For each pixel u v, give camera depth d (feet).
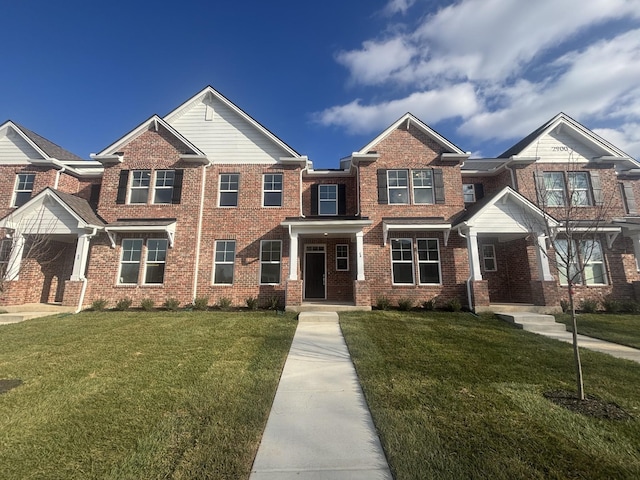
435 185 44.14
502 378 16.46
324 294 45.70
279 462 9.57
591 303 37.91
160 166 44.21
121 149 44.86
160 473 9.00
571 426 11.62
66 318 32.96
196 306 39.27
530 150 46.47
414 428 11.34
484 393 14.49
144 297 40.16
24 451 10.03
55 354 20.44
